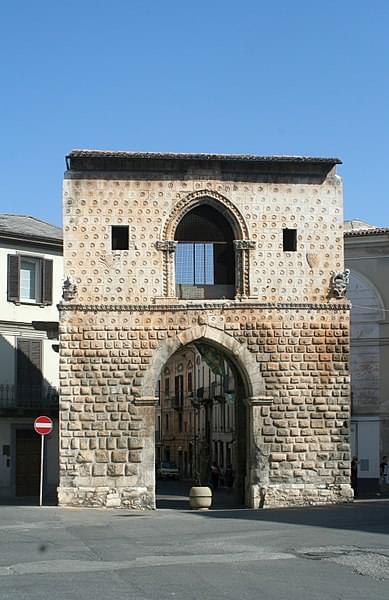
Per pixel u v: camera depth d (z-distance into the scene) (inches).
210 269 1728.6
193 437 3949.3
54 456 2271.2
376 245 2319.1
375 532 1132.5
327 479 1692.9
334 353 1710.1
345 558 898.7
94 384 1664.6
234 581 764.0
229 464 3203.7
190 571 822.5
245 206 1715.1
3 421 2206.0
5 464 2194.9
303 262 1720.0
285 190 1726.1
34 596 687.7
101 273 1676.9
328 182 1738.4
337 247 1727.4
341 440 1700.3
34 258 2336.4
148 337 1676.9
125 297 1679.4
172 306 1681.8
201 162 1706.4
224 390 3149.6
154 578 781.3
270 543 1037.8
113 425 1660.9
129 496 1647.4
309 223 1726.1
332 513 1454.2
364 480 2290.8
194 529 1234.0
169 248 1688.0
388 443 2283.5
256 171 1722.4
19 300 2283.5
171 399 4301.2
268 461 1684.3
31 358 2297.0
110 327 1673.2
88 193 1683.1
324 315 1713.8
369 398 2304.4
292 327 1705.2
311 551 955.3
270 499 1675.7
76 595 692.7
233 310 1696.6
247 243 1706.4
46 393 2300.7
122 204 1688.0
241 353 1690.5
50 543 1060.5
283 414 1692.9
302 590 718.5
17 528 1259.2
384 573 804.6
